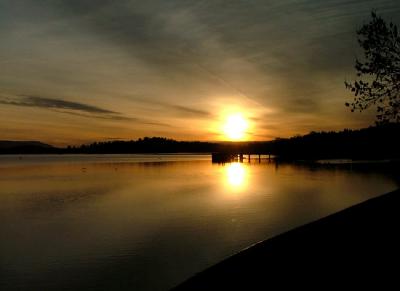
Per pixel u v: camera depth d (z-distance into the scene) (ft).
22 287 44.80
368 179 193.06
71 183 176.24
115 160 582.76
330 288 20.95
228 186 159.02
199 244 60.90
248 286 22.54
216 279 24.13
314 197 120.47
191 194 129.39
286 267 24.40
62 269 50.47
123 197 121.80
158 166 369.30
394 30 45.06
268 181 185.37
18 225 77.97
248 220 79.82
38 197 123.34
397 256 24.66
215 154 493.36
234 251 56.85
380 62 45.68
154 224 76.84
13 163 454.40
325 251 26.50
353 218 34.60
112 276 47.50
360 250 26.25
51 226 76.69
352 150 398.01
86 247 60.29
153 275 47.37
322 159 468.75
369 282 21.16
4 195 129.49
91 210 96.02
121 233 69.31
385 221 33.06
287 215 86.33
